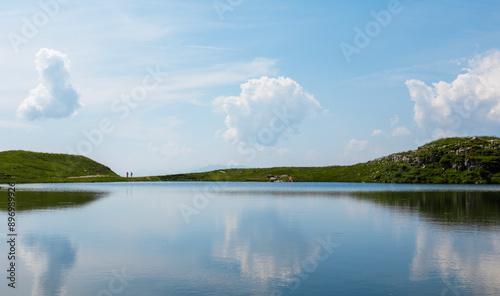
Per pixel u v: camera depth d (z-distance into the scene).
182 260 28.56
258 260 28.67
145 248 32.75
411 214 59.03
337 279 23.95
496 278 24.06
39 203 75.88
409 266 26.92
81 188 157.62
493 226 45.53
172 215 57.25
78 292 21.44
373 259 28.97
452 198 100.56
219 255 30.19
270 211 63.84
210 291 21.69
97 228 43.44
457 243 34.91
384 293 21.38
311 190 160.12
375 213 60.53
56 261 28.16
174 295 21.00
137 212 61.41
